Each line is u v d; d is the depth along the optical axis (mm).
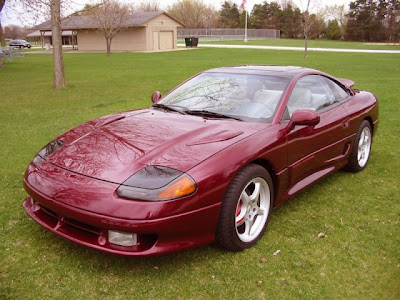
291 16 84000
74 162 3062
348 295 2711
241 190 3035
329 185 4664
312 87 4281
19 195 4262
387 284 2824
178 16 91562
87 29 46000
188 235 2838
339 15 77625
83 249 3223
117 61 27266
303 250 3252
